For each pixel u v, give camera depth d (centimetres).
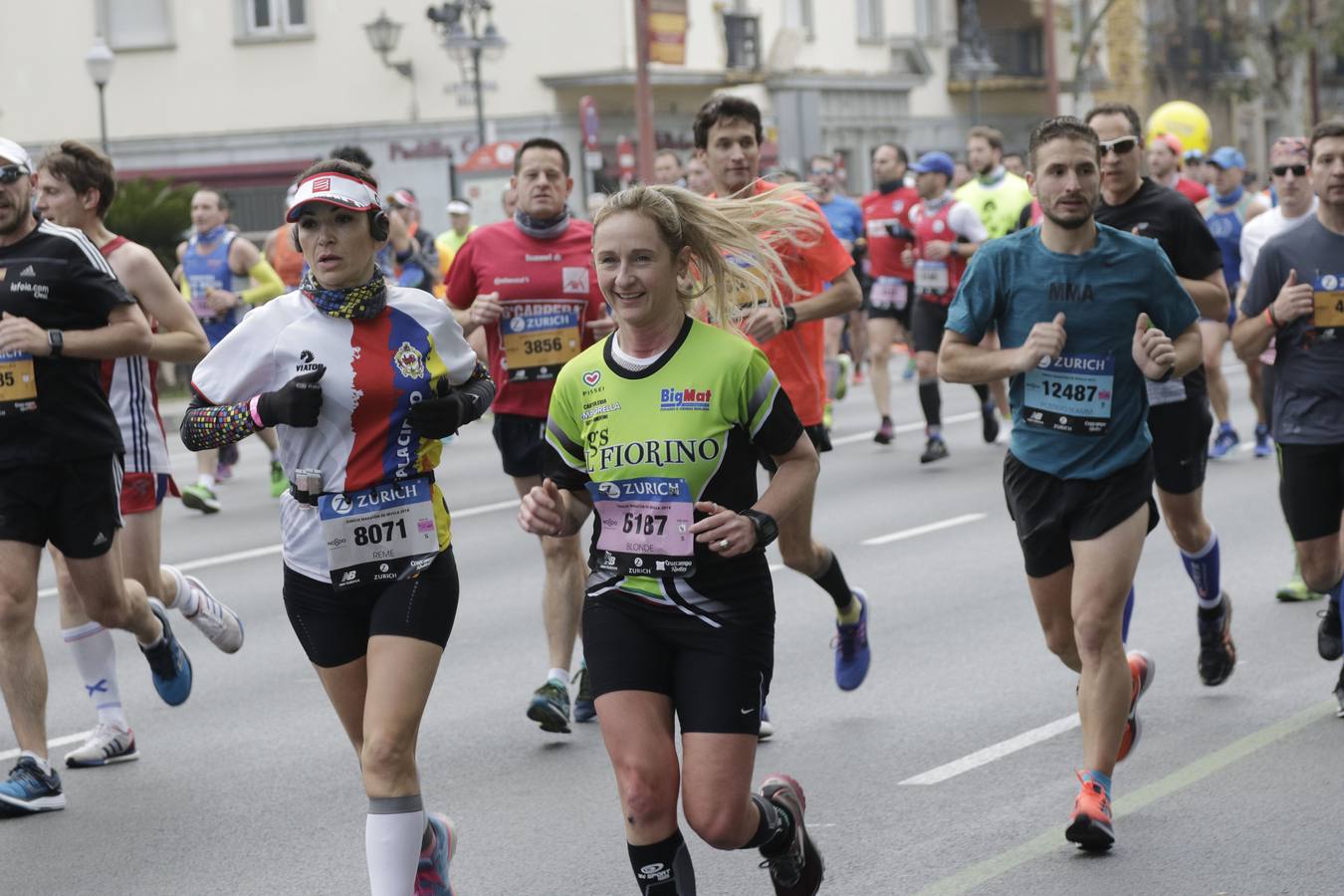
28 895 1269
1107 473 1315
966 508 2916
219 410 1113
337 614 1130
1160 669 1808
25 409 1447
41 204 1605
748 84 8206
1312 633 1938
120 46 7612
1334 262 1619
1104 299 1324
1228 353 5775
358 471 1114
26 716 1462
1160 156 2991
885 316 3766
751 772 1027
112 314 1475
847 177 9169
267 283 3247
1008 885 1210
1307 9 12231
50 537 1491
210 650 2081
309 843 1365
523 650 2009
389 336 1122
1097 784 1269
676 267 1066
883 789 1437
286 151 7519
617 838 1345
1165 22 12712
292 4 7481
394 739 1077
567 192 1775
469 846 1339
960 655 1895
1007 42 10938
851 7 9188
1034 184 1339
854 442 3850
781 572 2411
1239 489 2958
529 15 7381
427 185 7412
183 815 1442
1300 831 1300
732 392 1045
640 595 1042
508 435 1783
